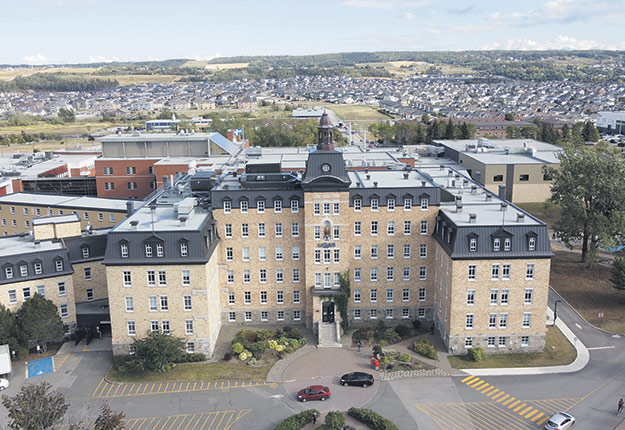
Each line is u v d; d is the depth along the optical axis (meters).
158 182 158.38
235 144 191.88
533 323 89.56
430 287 101.12
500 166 168.25
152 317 89.38
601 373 84.12
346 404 76.94
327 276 98.25
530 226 87.12
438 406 76.19
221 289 100.38
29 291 93.25
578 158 125.50
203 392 80.56
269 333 96.25
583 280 119.00
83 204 135.88
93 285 102.25
